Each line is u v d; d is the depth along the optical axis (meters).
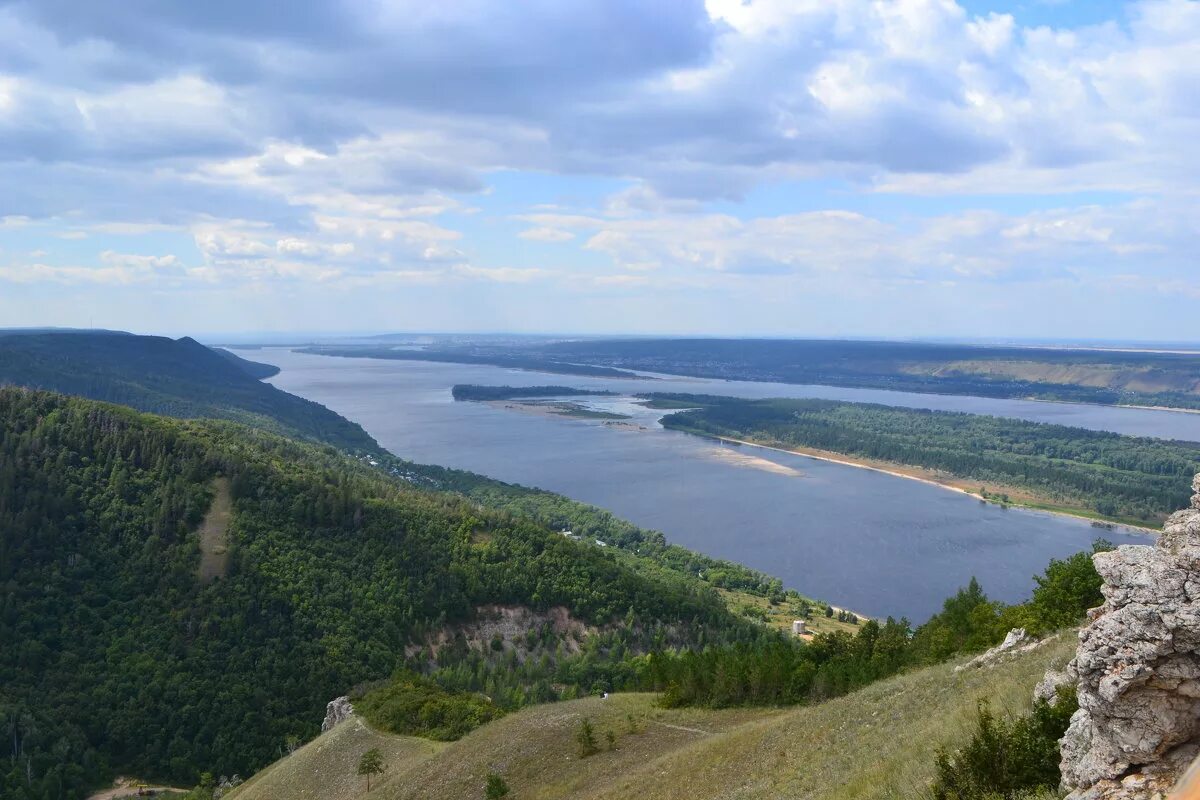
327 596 144.88
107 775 108.94
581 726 76.44
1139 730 20.42
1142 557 22.58
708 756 55.34
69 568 137.12
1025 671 37.62
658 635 153.00
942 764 26.30
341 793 80.06
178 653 126.56
